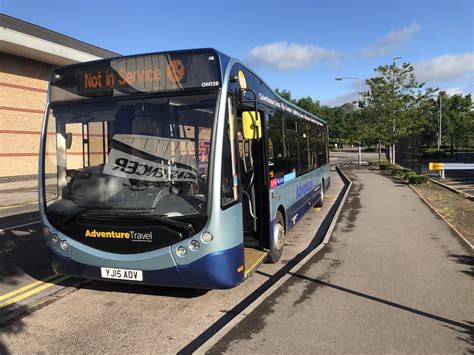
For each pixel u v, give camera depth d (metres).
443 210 11.75
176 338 4.42
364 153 73.75
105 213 4.87
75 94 5.38
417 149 27.28
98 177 5.11
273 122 7.23
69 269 5.11
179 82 4.97
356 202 13.65
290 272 6.32
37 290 5.89
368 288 5.61
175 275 4.67
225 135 4.86
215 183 4.63
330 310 4.88
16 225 10.95
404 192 16.16
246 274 5.37
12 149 22.25
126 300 5.47
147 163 4.95
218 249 4.62
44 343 4.34
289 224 8.17
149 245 4.69
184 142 4.84
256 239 6.65
